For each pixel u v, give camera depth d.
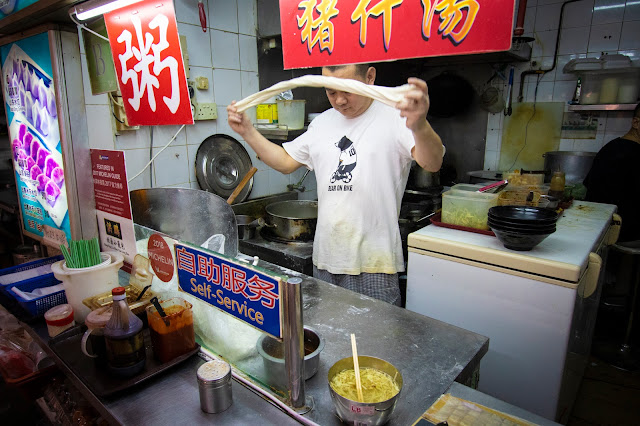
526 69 3.76
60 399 1.47
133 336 0.99
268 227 2.64
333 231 1.86
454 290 1.79
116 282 1.35
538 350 1.59
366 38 0.82
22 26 1.47
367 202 1.78
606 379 2.53
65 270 1.26
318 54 0.90
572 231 1.92
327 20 0.86
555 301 1.51
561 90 3.63
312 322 1.29
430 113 4.27
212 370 0.91
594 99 3.39
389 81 3.81
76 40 1.46
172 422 0.88
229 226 1.46
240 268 0.89
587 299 1.83
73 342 1.17
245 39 2.99
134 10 1.16
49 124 1.55
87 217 1.58
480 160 4.13
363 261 1.87
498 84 3.89
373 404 0.79
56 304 1.37
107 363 1.03
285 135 2.84
